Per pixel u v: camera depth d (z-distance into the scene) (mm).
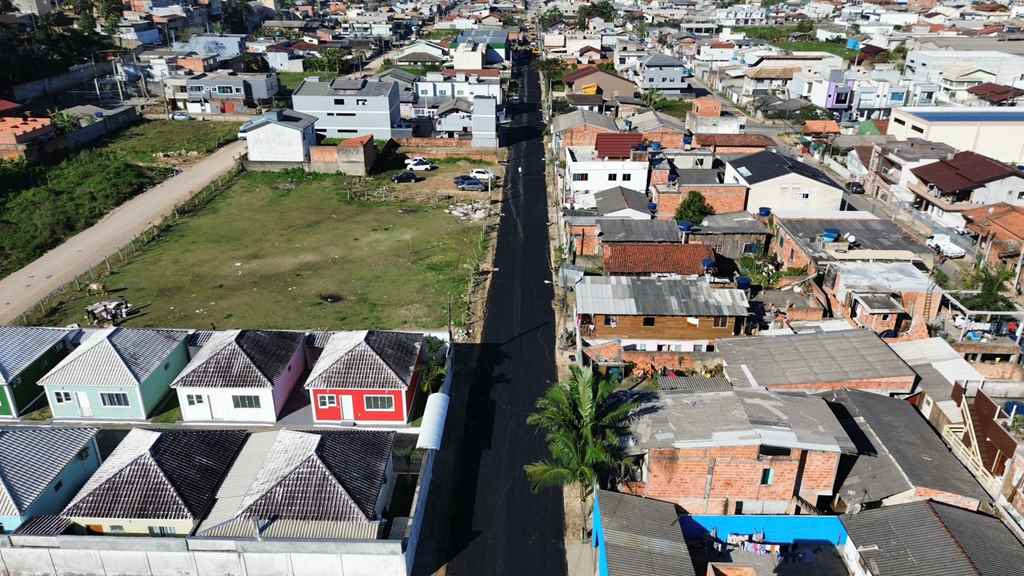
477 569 31156
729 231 60875
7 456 32938
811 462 31844
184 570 29531
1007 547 28094
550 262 62469
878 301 45844
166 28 172000
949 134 90062
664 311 45219
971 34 174875
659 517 30594
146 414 41281
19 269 61000
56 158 90500
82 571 29672
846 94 115250
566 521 34031
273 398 40312
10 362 41969
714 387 38938
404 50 164000
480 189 81312
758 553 31078
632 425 32969
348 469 31906
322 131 99000
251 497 30656
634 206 65625
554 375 45531
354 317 52438
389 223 71438
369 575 29531
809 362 39344
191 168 89188
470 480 36594
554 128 93500
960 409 37312
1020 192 70000
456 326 51312
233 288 57062
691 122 100812
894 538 28672
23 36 131375
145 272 59969
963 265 62594
